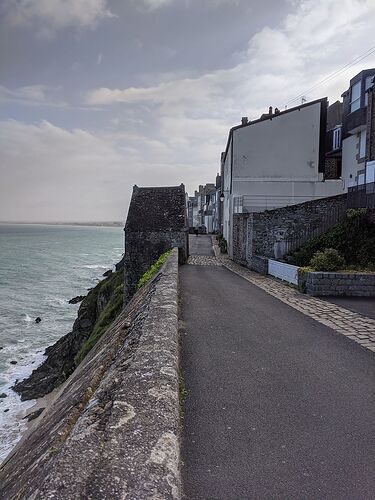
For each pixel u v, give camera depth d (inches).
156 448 92.3
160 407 113.3
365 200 638.5
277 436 139.0
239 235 918.4
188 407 162.2
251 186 1002.1
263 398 172.9
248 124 998.4
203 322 321.7
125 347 196.4
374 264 556.1
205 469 117.2
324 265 494.0
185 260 938.7
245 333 287.7
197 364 217.5
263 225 765.9
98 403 123.2
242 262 869.8
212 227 2426.2
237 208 989.8
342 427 146.9
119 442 93.4
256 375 201.9
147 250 934.4
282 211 752.3
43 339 1177.4
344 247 629.6
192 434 139.3
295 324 318.7
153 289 356.5
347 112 940.6
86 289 1975.9
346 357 234.5
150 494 75.7
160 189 1058.7
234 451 128.1
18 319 1386.6
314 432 142.5
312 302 420.2
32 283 2098.9
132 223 950.4
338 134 1045.2
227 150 1223.5
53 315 1451.8
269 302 418.6
